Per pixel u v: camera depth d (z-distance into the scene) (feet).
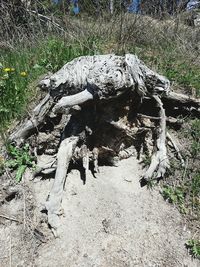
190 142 4.10
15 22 6.91
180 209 3.47
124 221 3.29
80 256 3.03
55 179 3.37
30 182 3.62
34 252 3.08
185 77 4.87
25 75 4.79
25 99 4.54
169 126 4.25
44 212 3.35
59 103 3.35
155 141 3.84
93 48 5.57
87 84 3.40
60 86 3.57
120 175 3.68
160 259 3.06
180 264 3.04
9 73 4.97
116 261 3.01
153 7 7.13
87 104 3.50
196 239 3.22
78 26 6.63
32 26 6.71
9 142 3.90
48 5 7.72
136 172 3.75
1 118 4.33
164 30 6.49
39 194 3.51
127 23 6.49
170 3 7.23
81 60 3.67
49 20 6.88
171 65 5.29
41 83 3.89
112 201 3.43
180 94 4.23
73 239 3.14
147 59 5.42
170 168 3.78
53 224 3.21
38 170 3.64
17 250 3.12
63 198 3.43
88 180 3.59
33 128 3.90
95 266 2.97
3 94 4.55
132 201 3.47
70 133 3.61
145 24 6.56
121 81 3.34
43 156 3.87
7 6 6.95
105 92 3.28
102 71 3.34
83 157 3.57
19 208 3.43
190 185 3.66
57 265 2.97
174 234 3.26
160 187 3.64
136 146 3.91
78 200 3.43
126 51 5.66
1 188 3.58
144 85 3.57
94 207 3.38
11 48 6.04
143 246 3.13
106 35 6.34
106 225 3.24
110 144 3.66
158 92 3.73
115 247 3.10
